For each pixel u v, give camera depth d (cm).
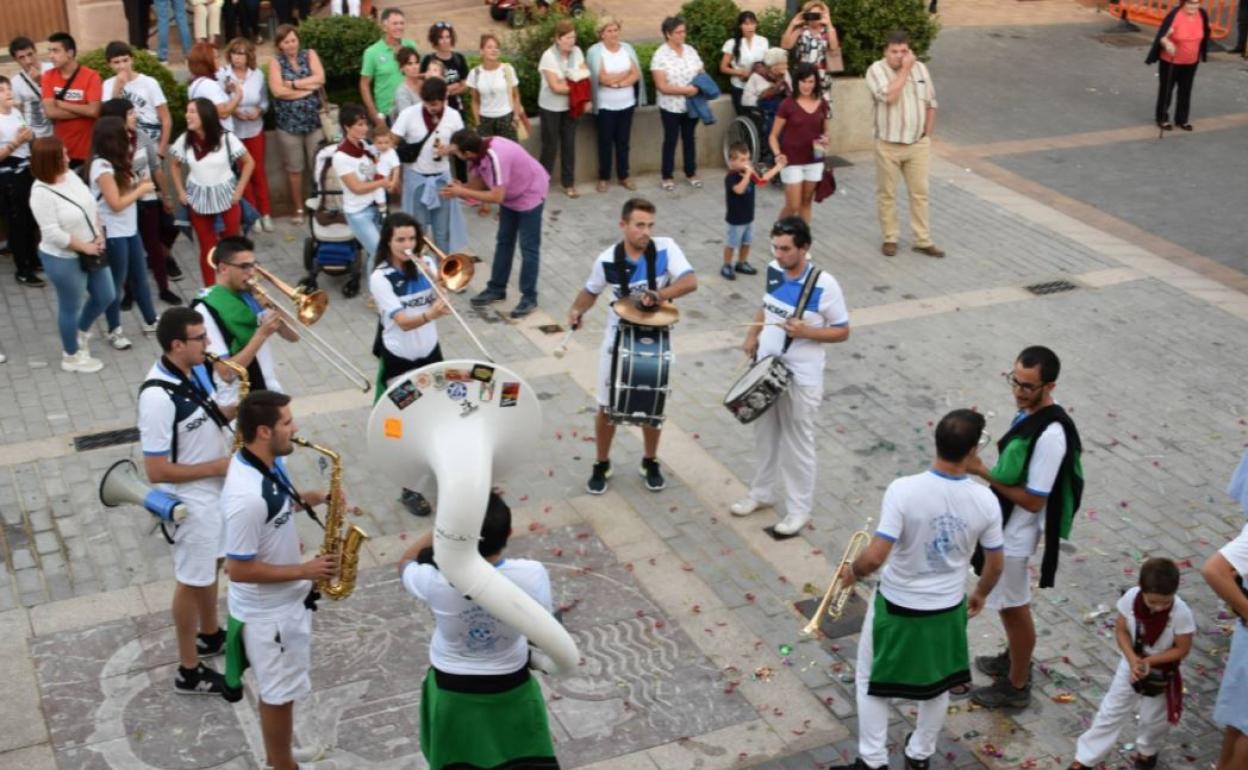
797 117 1230
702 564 801
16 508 839
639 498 866
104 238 996
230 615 596
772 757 651
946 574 590
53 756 642
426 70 1316
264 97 1291
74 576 777
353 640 725
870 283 1214
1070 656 727
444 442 530
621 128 1410
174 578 777
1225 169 1555
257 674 594
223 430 664
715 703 687
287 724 606
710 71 1492
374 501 855
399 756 644
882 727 612
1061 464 634
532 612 509
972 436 574
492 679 539
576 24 1438
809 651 727
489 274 1219
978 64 1948
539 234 1115
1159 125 1686
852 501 868
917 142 1243
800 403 792
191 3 1568
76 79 1181
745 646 730
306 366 1027
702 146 1498
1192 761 653
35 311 1116
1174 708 618
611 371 811
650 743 658
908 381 1031
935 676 599
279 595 585
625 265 808
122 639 724
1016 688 683
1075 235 1341
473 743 546
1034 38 2102
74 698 680
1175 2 2117
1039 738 666
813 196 1271
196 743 652
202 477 647
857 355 1072
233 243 702
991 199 1435
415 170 1150
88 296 1021
